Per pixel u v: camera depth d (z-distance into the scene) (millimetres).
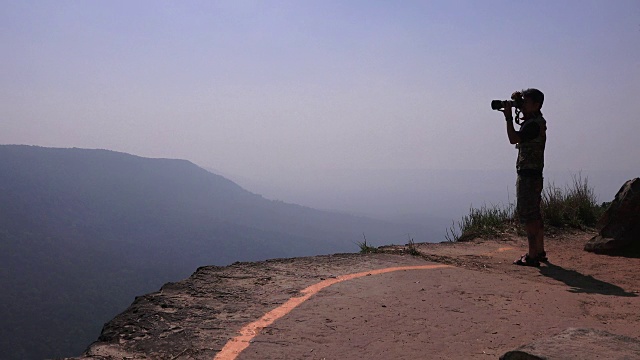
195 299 4203
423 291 4637
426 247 7633
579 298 4664
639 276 5793
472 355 3131
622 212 7125
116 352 3068
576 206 9750
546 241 8305
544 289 4941
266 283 4809
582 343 2578
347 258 6250
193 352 3064
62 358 2988
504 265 6363
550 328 3672
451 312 4020
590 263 6574
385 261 6066
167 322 3602
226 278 4992
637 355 2398
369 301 4250
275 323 3631
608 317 4066
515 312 4090
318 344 3254
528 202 6324
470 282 5074
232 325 3572
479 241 8297
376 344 3281
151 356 3010
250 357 3006
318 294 4426
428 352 3170
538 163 6281
